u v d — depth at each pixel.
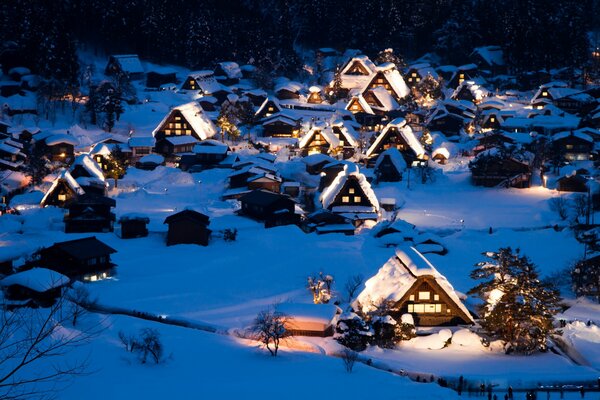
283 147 98.06
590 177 81.56
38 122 102.19
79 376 31.58
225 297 48.44
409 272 42.81
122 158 86.25
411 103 118.62
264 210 66.62
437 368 36.09
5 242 57.78
